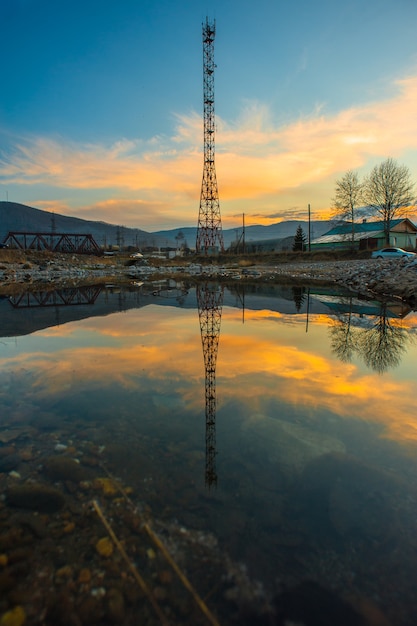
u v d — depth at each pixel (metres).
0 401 3.71
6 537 1.97
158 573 1.79
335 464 2.65
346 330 7.53
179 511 2.20
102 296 14.85
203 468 2.61
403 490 2.38
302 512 2.20
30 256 42.19
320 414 3.45
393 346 6.09
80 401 3.72
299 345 6.20
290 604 1.64
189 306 11.76
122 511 2.19
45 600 1.64
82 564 1.83
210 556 1.89
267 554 1.90
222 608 1.61
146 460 2.69
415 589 1.73
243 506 2.24
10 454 2.73
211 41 44.81
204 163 52.88
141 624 1.55
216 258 59.16
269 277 27.92
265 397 3.84
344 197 48.06
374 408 3.59
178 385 4.20
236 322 8.64
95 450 2.80
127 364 5.02
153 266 48.94
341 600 1.67
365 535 2.03
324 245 54.25
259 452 2.81
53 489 2.34
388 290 14.71
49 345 6.16
